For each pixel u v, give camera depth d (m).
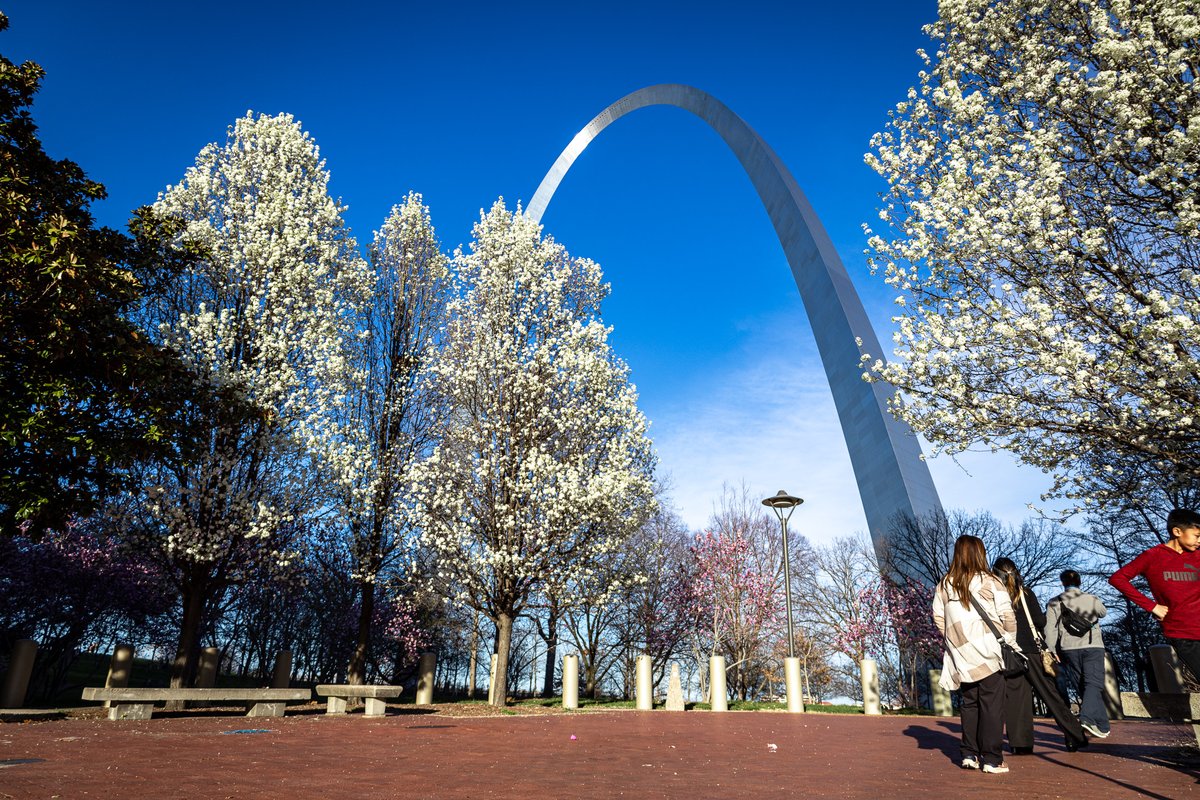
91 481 12.74
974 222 7.60
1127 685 25.78
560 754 6.65
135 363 12.55
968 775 5.04
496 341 18.64
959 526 27.66
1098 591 24.08
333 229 20.42
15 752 6.07
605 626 31.58
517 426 17.97
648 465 21.09
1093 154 7.77
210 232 17.45
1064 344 6.87
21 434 11.06
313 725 10.35
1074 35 7.84
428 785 4.59
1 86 12.59
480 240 20.39
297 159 19.97
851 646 30.00
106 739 7.48
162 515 14.91
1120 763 5.53
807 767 5.65
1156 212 7.27
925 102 9.23
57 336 11.29
